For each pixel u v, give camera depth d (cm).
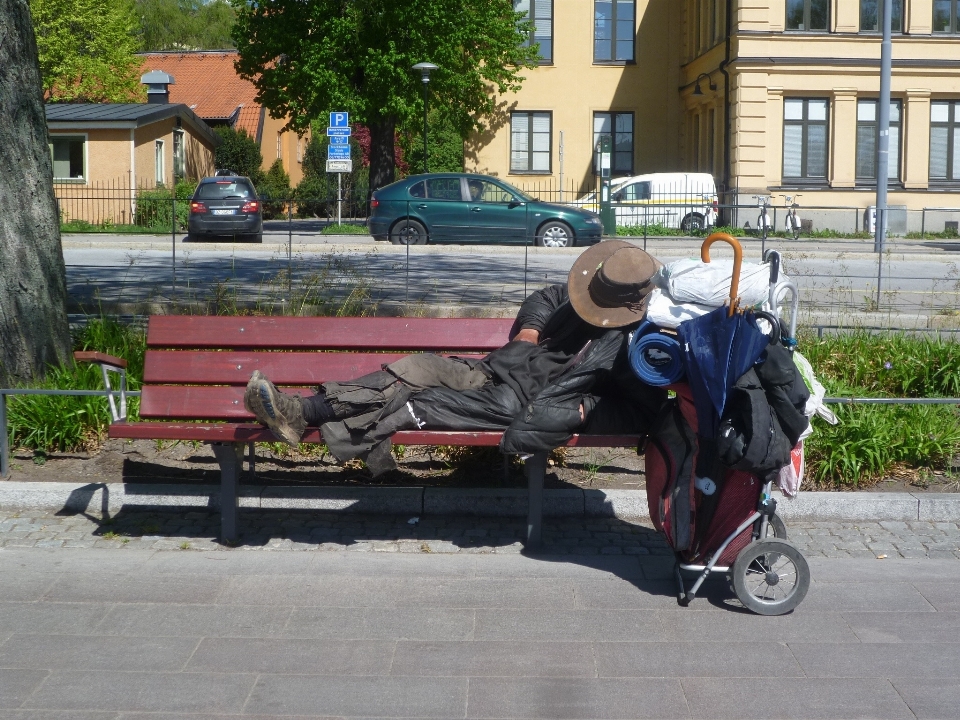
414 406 536
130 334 837
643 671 437
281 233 1455
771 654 453
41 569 541
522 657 449
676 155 3931
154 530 603
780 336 483
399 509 632
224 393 606
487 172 3928
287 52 2928
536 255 1595
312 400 530
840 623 485
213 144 4156
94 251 1599
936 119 3244
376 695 416
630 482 662
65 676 429
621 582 534
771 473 475
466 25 3012
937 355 802
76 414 681
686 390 490
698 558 509
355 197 2006
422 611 496
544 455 572
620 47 3912
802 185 3219
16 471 663
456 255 1552
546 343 560
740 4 3136
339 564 554
